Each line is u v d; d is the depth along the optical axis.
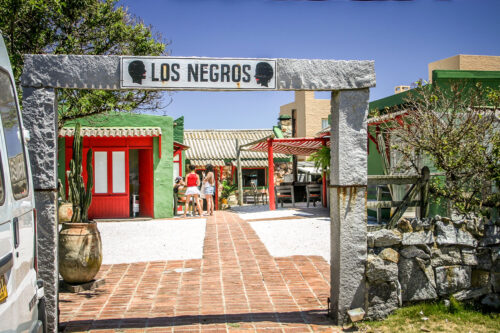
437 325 4.76
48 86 4.54
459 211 6.87
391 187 9.39
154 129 14.90
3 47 3.30
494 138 6.93
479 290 5.34
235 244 9.50
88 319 5.15
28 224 3.28
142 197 16.53
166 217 15.26
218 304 5.66
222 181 22.77
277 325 4.93
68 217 12.66
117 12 10.72
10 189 2.86
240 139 27.03
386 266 4.98
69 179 6.54
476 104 8.16
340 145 4.91
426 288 5.21
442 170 7.26
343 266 4.92
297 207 17.08
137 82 4.65
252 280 6.75
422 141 7.21
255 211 16.52
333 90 4.91
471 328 4.69
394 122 8.84
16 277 2.84
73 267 6.28
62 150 14.42
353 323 4.83
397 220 6.64
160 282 6.72
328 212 14.45
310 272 7.15
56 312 4.57
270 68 4.80
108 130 14.62
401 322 4.86
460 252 5.30
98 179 15.06
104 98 10.49
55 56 4.55
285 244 9.38
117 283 6.71
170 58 4.71
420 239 5.18
